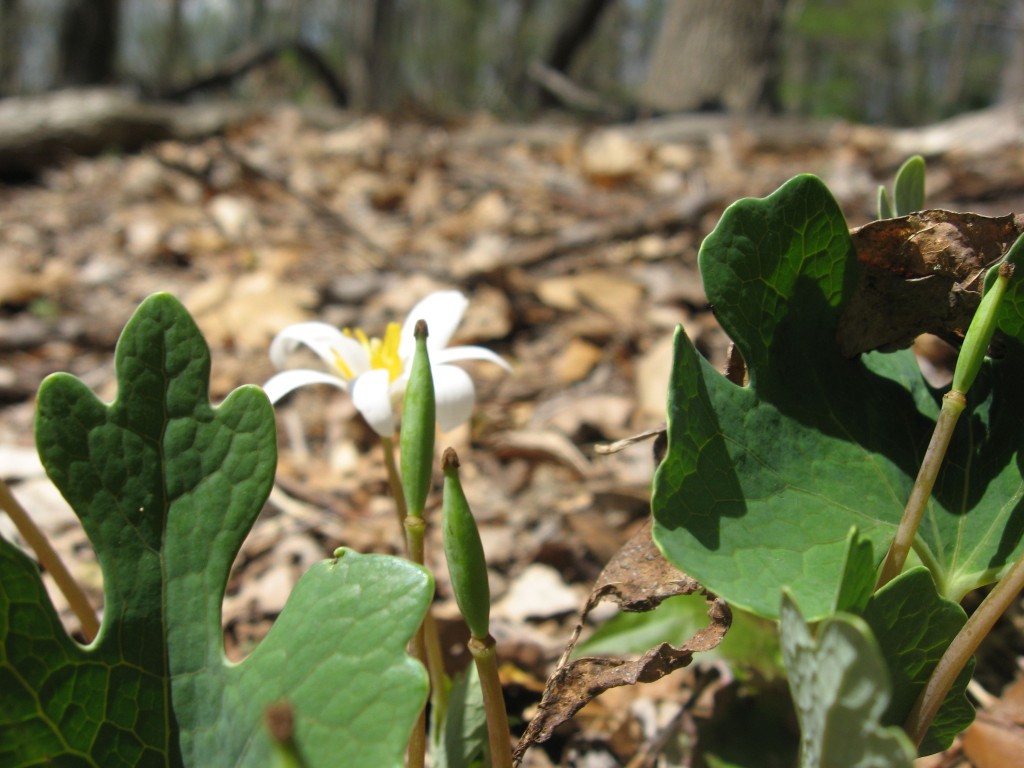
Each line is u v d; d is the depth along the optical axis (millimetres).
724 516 162
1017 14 2143
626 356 609
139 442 174
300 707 149
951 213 182
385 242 864
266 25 6762
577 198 974
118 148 1326
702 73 2020
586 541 388
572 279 702
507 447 498
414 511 172
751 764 257
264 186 1032
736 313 179
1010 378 190
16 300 763
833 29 3145
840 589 132
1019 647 304
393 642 145
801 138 1395
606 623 292
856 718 126
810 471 179
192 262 849
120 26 2939
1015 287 178
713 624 179
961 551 182
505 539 424
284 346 272
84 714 163
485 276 690
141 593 172
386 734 138
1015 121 1225
